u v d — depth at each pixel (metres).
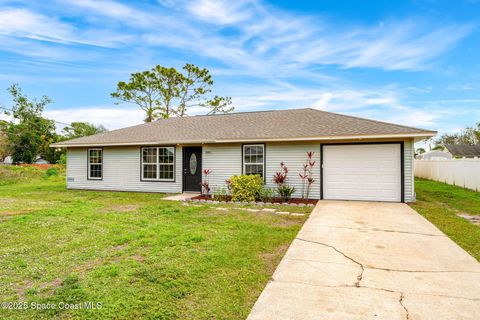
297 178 10.74
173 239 5.31
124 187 13.51
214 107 30.12
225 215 7.64
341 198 10.22
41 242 5.17
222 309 2.93
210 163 12.03
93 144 13.46
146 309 2.90
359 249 4.73
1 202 9.98
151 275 3.70
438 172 17.67
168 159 12.82
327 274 3.73
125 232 5.83
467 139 46.50
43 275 3.77
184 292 3.28
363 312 2.78
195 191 12.50
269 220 7.02
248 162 11.46
